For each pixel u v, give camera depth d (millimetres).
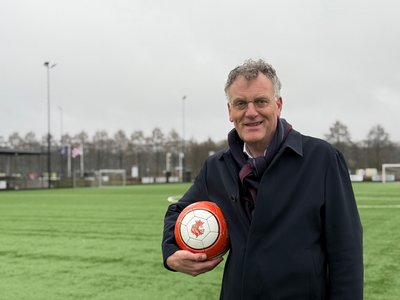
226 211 2289
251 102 2104
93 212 15703
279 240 2057
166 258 2299
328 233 2068
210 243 2219
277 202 2078
